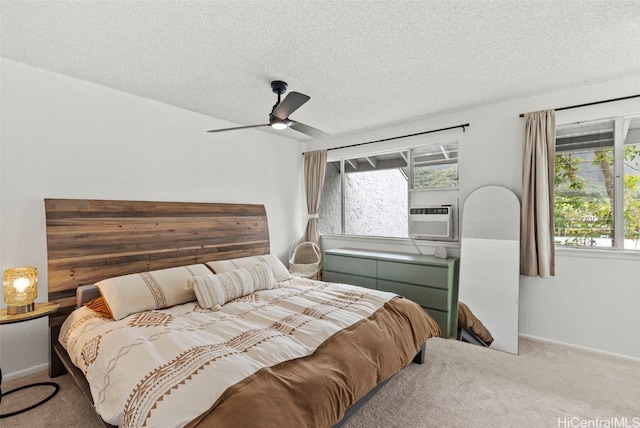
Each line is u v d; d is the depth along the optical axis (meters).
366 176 4.53
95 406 1.52
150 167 3.08
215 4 1.67
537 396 2.07
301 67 2.41
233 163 3.88
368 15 1.76
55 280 2.38
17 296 2.02
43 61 2.32
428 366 2.50
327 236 4.82
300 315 2.13
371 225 4.50
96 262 2.60
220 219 3.58
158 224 3.03
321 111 3.45
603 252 2.71
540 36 1.99
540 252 2.84
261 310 2.24
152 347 1.63
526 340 3.04
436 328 2.46
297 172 4.85
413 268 3.41
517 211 3.02
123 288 2.29
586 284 2.79
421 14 1.75
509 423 1.80
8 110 2.29
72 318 2.23
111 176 2.81
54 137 2.49
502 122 3.18
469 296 3.18
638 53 2.20
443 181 3.75
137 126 2.99
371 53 2.20
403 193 4.18
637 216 2.69
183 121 3.35
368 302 2.40
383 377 1.76
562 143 2.97
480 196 3.23
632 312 2.62
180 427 1.12
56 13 1.74
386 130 4.05
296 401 1.29
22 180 2.34
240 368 1.40
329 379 1.46
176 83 2.71
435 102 3.18
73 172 2.59
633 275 2.61
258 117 3.67
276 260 3.42
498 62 2.34
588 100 2.75
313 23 1.84
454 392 2.12
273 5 1.68
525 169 2.96
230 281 2.60
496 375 2.35
